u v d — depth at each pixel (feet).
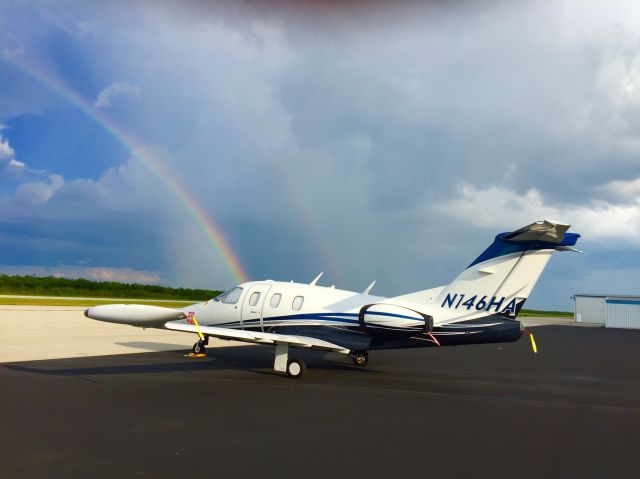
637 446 25.67
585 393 41.98
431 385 43.78
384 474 20.48
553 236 43.62
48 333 78.23
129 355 57.62
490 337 45.68
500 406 35.24
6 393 34.83
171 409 31.22
